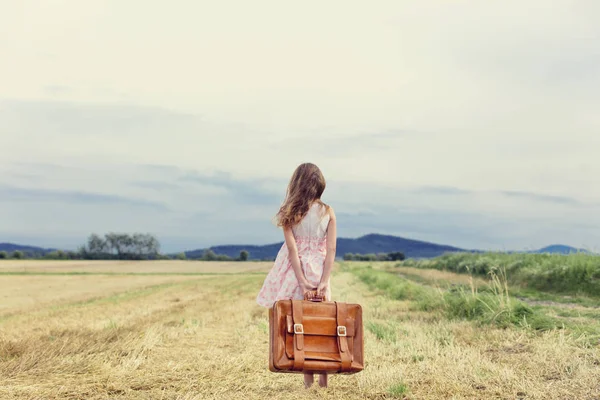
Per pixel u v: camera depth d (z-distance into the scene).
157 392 5.27
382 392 5.12
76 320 12.50
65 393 5.24
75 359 6.65
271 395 5.12
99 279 39.16
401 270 42.94
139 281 36.75
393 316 11.30
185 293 23.80
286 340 4.24
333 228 4.83
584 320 9.26
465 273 28.02
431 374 5.77
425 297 13.31
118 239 104.25
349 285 25.83
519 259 22.31
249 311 13.80
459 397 4.88
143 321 11.62
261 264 83.31
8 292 25.86
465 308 10.64
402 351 7.07
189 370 6.28
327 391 5.18
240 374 6.00
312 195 4.80
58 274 46.12
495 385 5.32
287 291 4.70
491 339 7.94
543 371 5.80
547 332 7.97
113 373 6.03
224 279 39.47
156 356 7.16
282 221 4.72
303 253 4.76
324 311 4.37
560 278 16.61
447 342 7.68
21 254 100.69
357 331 4.41
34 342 7.73
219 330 10.02
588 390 5.02
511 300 9.84
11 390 5.29
